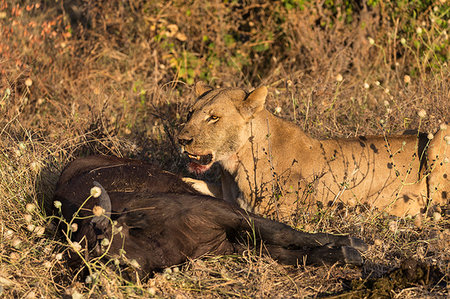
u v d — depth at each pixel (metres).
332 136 11.73
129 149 11.51
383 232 8.65
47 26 15.85
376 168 9.30
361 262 7.68
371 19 17.27
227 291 7.35
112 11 18.08
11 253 7.74
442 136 9.09
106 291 6.82
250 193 9.41
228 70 17.05
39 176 9.83
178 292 7.23
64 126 12.20
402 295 7.02
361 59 16.52
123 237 7.41
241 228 7.90
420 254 7.81
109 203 7.33
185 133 9.23
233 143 9.28
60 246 8.26
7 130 11.76
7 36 14.74
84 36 17.81
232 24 18.11
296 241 7.89
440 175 9.15
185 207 7.81
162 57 16.81
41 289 7.20
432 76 13.62
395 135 9.68
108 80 16.44
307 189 9.16
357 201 9.09
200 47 17.98
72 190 8.52
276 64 17.50
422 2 16.12
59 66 16.02
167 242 7.67
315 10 17.42
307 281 7.56
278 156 9.35
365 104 13.28
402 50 16.67
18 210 9.09
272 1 18.00
